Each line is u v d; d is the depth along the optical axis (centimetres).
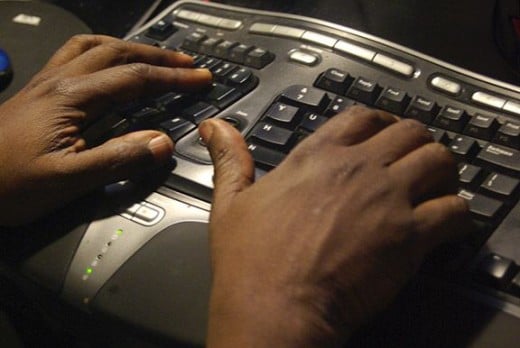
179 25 61
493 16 61
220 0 71
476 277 38
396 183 36
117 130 51
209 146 44
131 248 43
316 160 38
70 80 51
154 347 40
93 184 46
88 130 51
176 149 48
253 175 42
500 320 36
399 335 36
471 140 44
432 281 38
